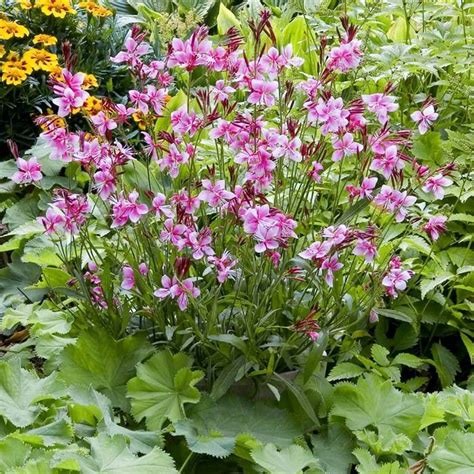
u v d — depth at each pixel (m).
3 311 2.98
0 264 3.45
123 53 2.26
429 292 2.82
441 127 3.46
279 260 2.24
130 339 2.31
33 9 4.04
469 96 3.43
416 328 2.75
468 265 2.86
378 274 2.33
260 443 1.99
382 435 2.13
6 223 3.43
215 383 2.17
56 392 2.05
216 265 2.15
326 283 2.25
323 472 2.00
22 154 3.84
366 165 2.30
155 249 2.31
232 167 2.21
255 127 2.13
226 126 2.16
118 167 2.54
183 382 2.18
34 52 3.74
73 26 4.11
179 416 2.13
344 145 2.19
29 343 2.64
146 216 2.34
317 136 3.31
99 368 2.29
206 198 2.10
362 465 1.99
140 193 2.76
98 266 2.54
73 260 2.77
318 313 2.14
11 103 3.75
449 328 2.86
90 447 1.90
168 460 1.81
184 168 2.95
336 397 2.23
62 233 2.36
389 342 2.80
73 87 2.12
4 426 1.95
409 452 2.17
